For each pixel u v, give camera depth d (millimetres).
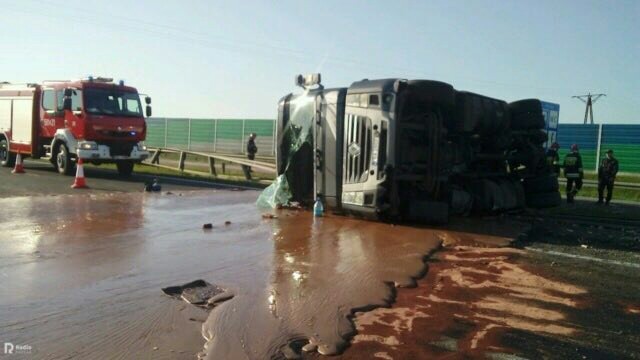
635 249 8070
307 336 4148
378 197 8977
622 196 18250
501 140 11578
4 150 19438
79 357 3652
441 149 9820
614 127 23406
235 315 4492
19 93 18531
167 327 4211
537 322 4707
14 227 7934
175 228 8375
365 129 9219
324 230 8531
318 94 10156
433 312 4855
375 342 4125
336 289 5332
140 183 15719
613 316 4934
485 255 7258
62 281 5305
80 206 10289
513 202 11586
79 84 16359
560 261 7062
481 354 3979
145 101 17719
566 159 15633
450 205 10031
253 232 8234
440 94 9242
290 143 10969
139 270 5793
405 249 7301
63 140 16750
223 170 22234
